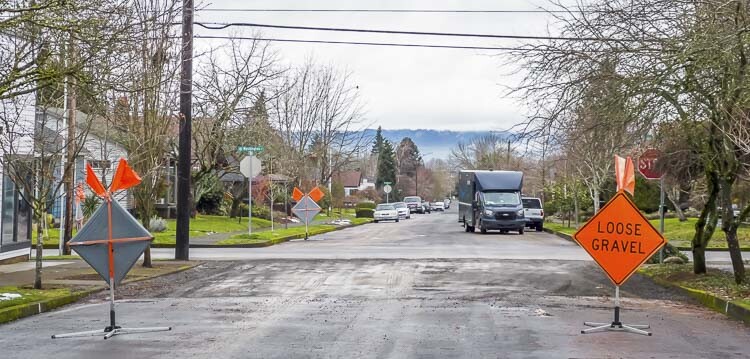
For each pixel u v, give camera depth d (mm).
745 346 10188
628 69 14719
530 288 16516
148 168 20484
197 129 38531
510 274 19266
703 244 17422
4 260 21125
